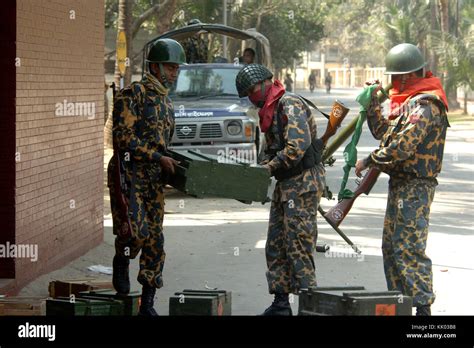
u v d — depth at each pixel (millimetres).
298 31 59344
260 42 20641
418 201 7355
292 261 7477
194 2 40344
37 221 9102
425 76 7453
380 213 14945
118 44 18031
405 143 7207
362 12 96812
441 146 7430
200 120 16922
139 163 7348
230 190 7160
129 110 7336
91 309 6973
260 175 7176
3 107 8406
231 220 14242
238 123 17016
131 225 7262
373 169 7758
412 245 7352
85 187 10891
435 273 10070
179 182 7219
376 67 115750
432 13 57688
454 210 15391
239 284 9555
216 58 21344
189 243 12094
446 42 47250
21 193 8594
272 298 8883
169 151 7398
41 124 9148
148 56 7523
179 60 7492
